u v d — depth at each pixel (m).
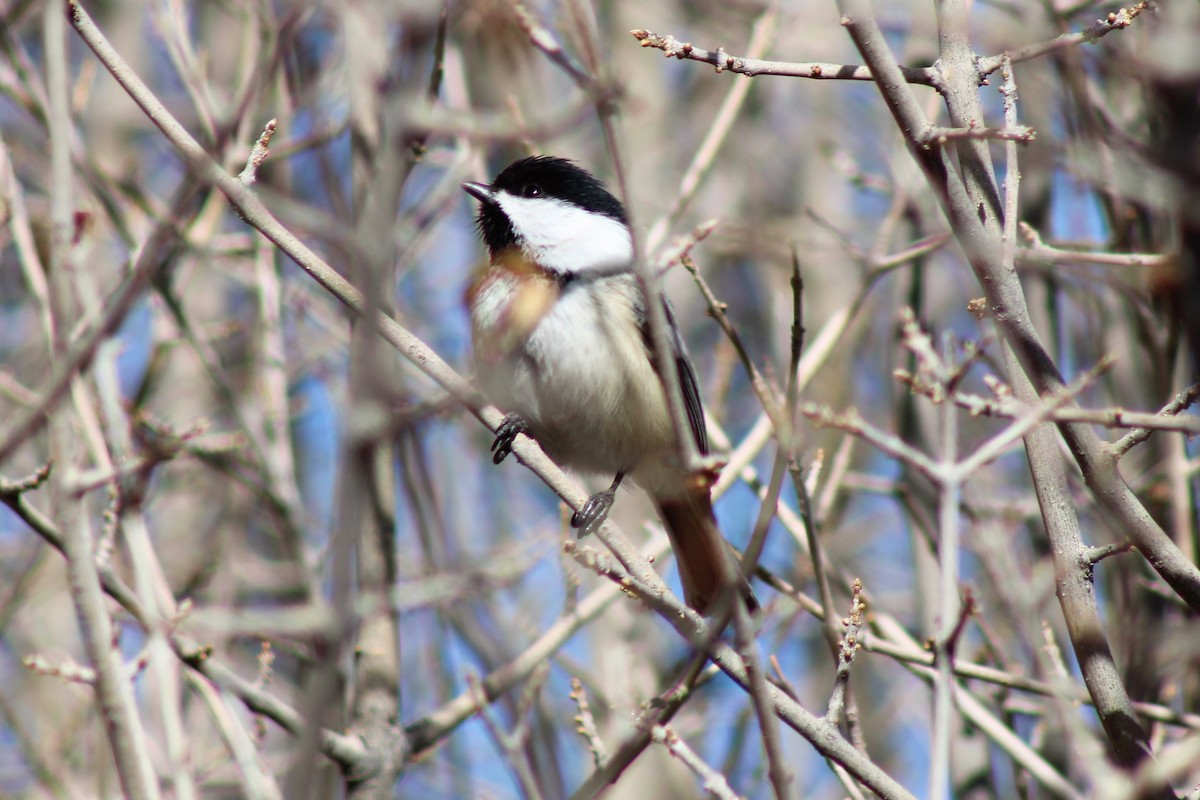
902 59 11.61
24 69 11.35
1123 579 9.36
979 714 8.62
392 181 4.87
